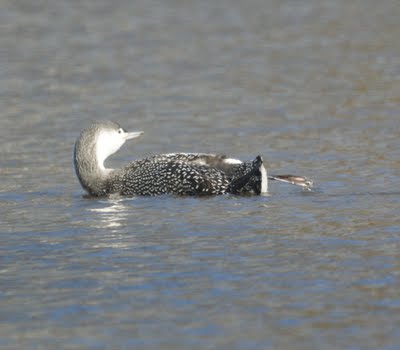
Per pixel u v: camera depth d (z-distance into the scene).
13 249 12.72
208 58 29.03
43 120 22.09
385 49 29.44
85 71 27.52
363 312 9.97
